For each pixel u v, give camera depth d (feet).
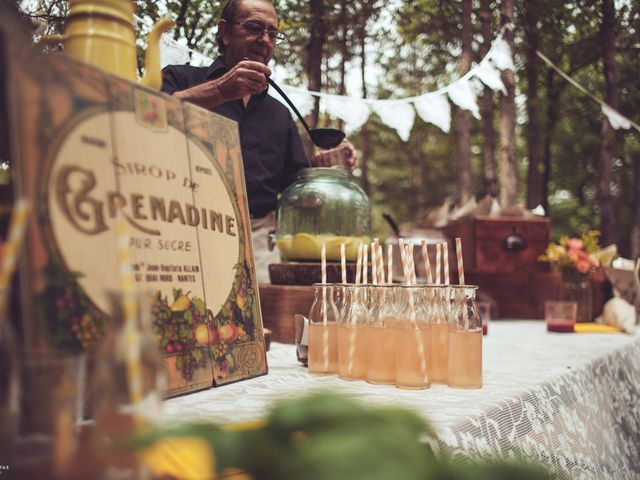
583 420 4.71
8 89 2.54
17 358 1.83
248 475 1.46
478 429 3.11
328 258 6.15
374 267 4.63
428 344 4.10
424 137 41.01
